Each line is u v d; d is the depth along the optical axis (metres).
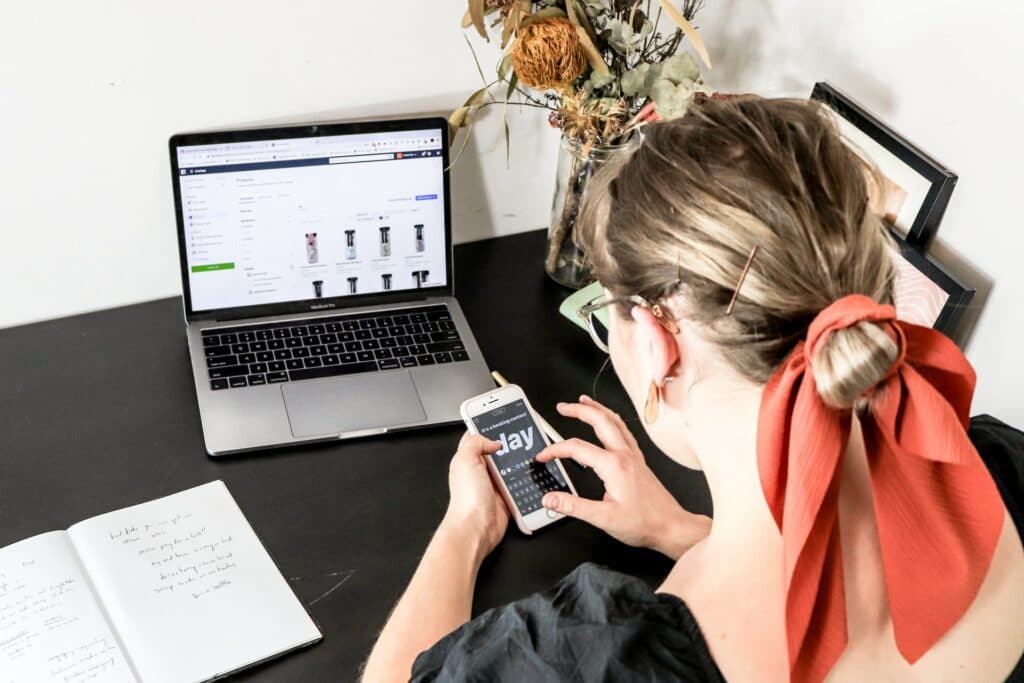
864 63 1.20
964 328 1.14
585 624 0.66
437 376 1.24
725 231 0.62
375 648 0.91
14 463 1.10
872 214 0.65
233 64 1.22
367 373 1.24
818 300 0.62
